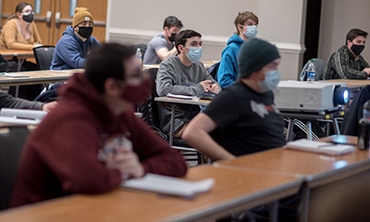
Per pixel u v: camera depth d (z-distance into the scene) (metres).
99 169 2.29
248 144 3.33
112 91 2.46
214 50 10.48
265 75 3.29
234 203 2.23
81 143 2.33
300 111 4.57
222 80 6.14
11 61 8.77
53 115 2.40
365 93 4.67
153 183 2.37
